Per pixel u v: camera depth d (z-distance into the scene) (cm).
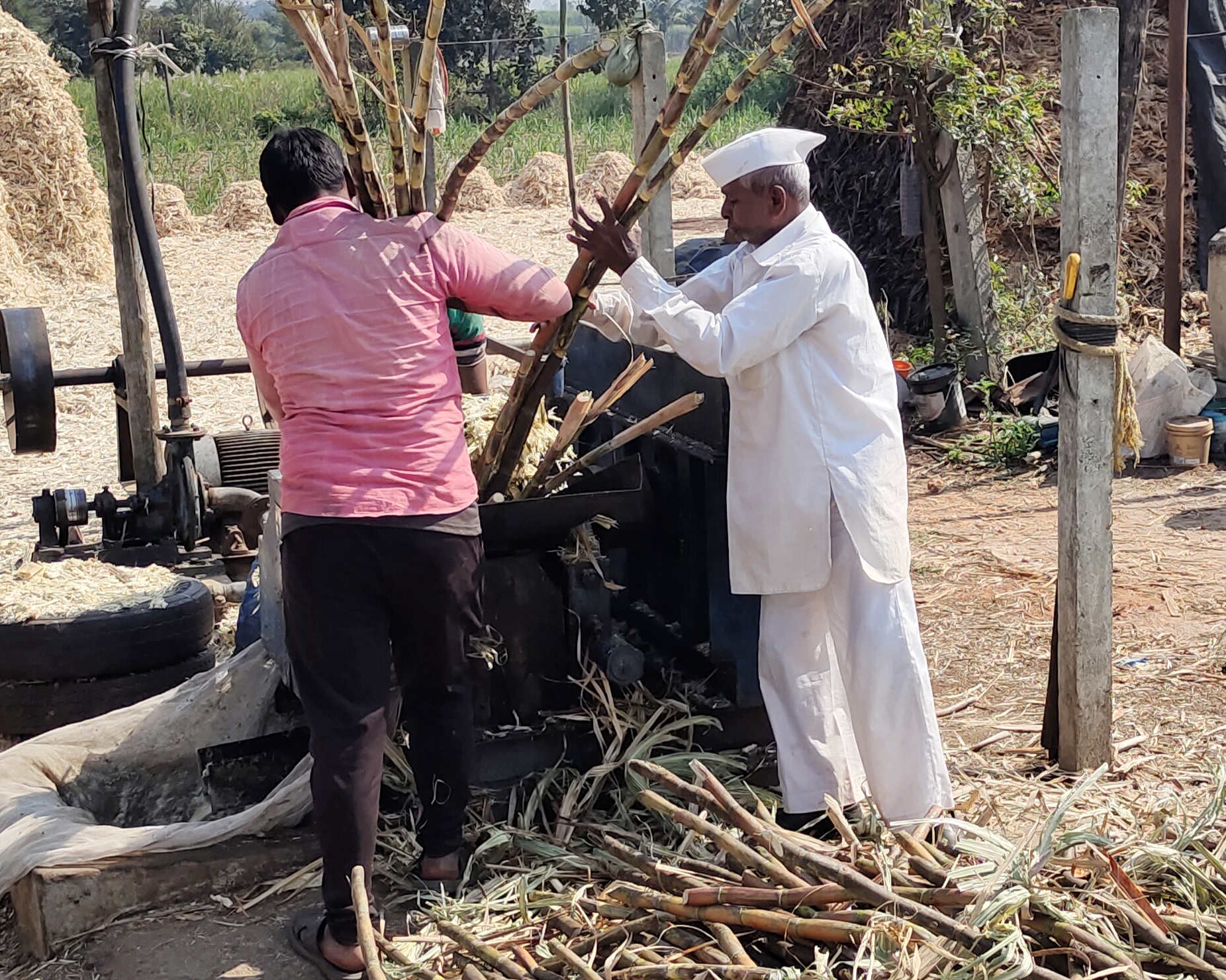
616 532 410
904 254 1080
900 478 356
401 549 311
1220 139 1105
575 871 352
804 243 345
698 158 2570
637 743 377
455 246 323
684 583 402
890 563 348
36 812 365
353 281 312
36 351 610
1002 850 313
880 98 917
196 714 409
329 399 312
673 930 309
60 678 438
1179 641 530
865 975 279
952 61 871
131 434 656
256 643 430
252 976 324
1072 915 292
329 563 310
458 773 336
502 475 376
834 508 348
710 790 334
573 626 381
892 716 347
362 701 315
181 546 608
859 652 348
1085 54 382
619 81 546
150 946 337
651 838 363
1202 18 1116
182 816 401
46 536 615
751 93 3166
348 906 315
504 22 3500
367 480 310
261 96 3556
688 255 861
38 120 1608
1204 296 1105
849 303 344
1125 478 794
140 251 641
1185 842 324
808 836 350
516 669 377
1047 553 656
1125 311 1024
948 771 399
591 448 463
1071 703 410
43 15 5262
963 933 280
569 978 301
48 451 639
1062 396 401
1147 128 1130
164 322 590
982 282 930
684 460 392
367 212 338
